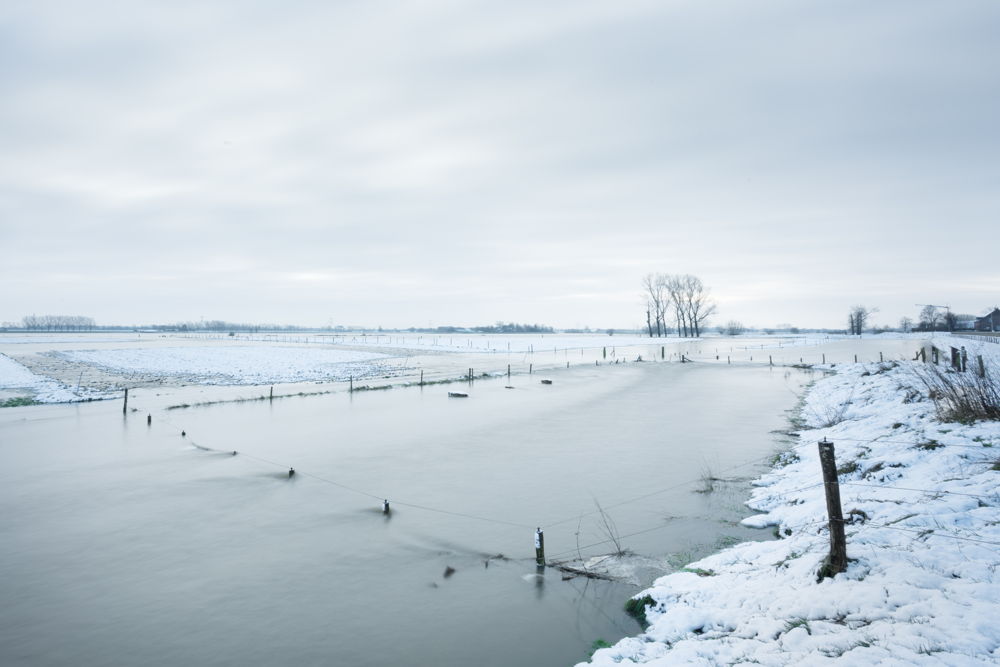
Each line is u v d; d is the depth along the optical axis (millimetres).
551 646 7051
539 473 14711
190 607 8125
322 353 73250
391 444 18266
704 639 6277
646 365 50938
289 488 13617
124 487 13773
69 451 17547
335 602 8242
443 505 12344
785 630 5961
